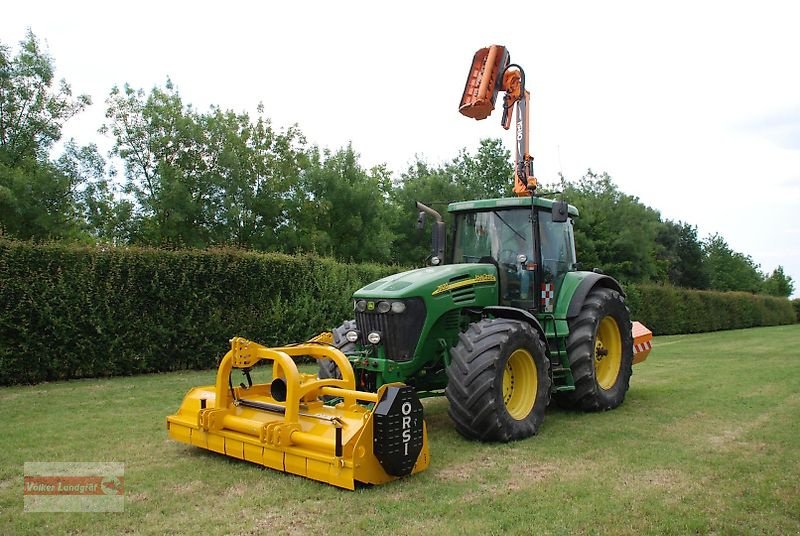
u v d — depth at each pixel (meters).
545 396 6.32
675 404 7.95
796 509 4.21
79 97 22.44
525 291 7.09
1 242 9.47
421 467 4.92
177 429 5.62
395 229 29.41
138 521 3.96
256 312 12.26
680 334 26.45
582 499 4.38
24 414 7.24
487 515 4.07
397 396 4.59
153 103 22.44
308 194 25.61
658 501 4.34
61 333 9.88
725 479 4.85
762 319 36.12
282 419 5.12
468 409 5.71
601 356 7.81
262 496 4.38
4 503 4.27
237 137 23.47
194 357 11.34
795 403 7.96
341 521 3.95
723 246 60.78
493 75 7.88
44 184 19.45
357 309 6.33
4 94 21.34
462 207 7.53
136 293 10.72
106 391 8.89
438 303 6.27
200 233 22.06
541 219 7.34
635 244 35.28
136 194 22.19
